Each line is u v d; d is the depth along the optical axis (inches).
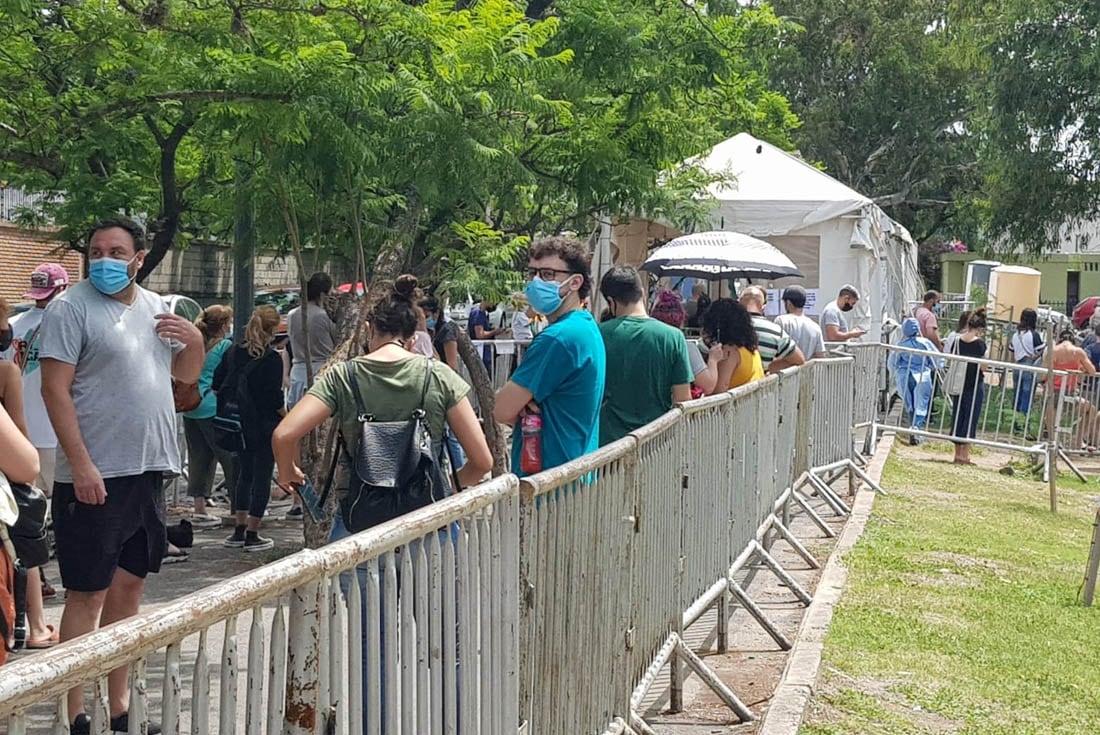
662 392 263.1
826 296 709.9
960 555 414.9
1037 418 639.1
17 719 70.7
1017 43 1214.9
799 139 1825.8
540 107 364.5
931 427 672.4
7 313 295.3
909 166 1909.4
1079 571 412.2
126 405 213.5
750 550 326.3
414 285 302.4
